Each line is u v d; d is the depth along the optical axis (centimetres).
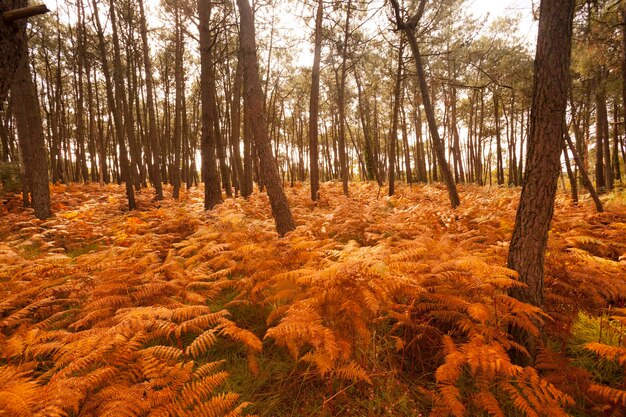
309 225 673
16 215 971
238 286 422
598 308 369
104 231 838
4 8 301
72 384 235
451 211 849
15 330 374
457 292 365
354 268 341
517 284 320
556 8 314
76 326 338
